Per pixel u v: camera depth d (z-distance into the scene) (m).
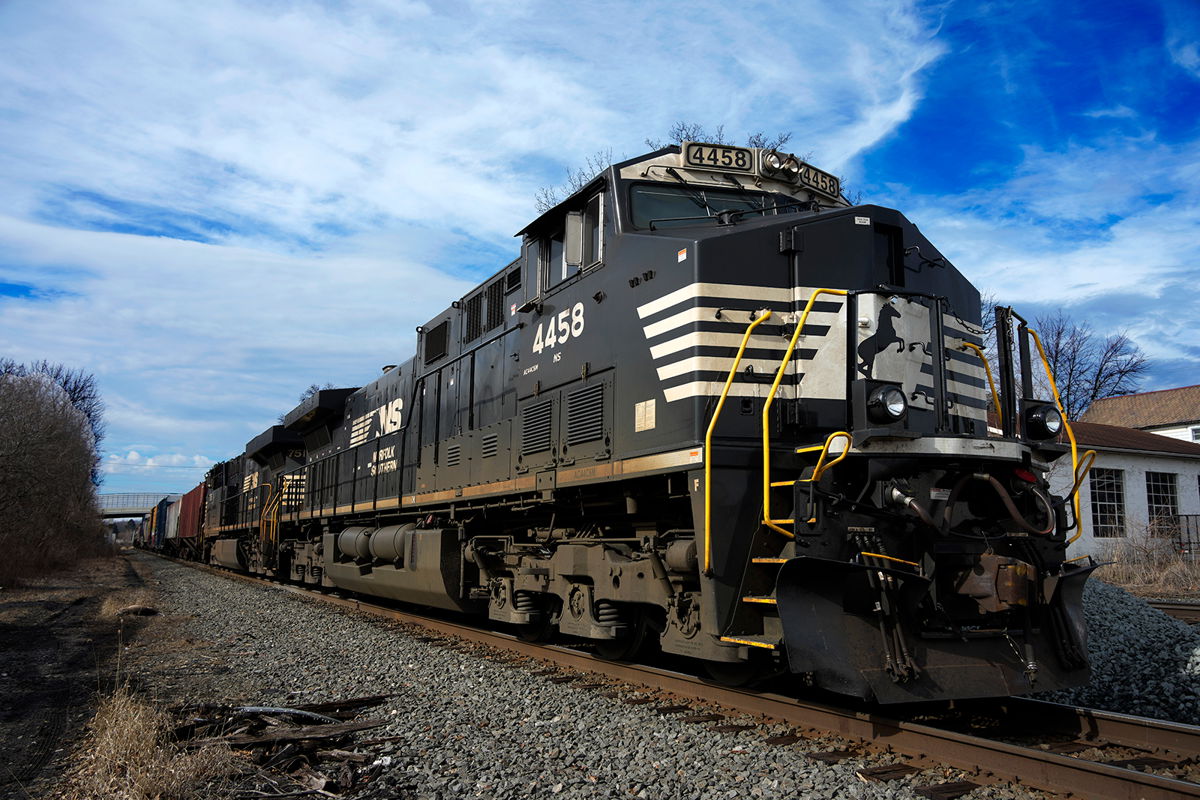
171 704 6.76
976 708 6.37
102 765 5.07
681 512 7.07
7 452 26.69
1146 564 20.80
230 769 5.01
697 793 4.65
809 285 6.57
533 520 9.90
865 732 5.49
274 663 8.98
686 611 6.57
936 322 5.91
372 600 16.19
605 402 7.55
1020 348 6.48
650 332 6.92
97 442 59.91
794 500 5.52
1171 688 7.08
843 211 6.83
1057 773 4.55
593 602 7.93
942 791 4.53
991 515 6.07
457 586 10.52
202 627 12.25
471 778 5.00
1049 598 5.78
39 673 8.77
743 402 6.28
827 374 6.45
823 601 5.39
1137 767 4.85
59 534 34.56
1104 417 40.44
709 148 7.95
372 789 4.85
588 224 8.22
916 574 5.41
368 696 7.24
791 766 4.99
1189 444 28.23
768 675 6.72
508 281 10.05
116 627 12.56
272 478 23.39
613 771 5.08
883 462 5.61
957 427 6.91
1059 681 5.71
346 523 16.61
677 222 7.65
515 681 7.69
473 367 10.89
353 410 16.77
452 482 11.11
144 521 69.31
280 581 21.56
